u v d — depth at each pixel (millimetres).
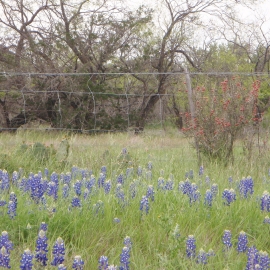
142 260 4617
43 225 4832
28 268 3889
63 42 22359
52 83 20172
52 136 13141
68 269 4391
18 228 5098
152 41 23359
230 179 7246
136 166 8664
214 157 8984
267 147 8984
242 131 8961
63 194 6098
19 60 21500
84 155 9383
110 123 20391
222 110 9070
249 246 5039
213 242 5039
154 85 22781
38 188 5809
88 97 20266
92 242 4918
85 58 22516
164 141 11227
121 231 5262
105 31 22578
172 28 23812
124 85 22281
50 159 8844
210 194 5867
